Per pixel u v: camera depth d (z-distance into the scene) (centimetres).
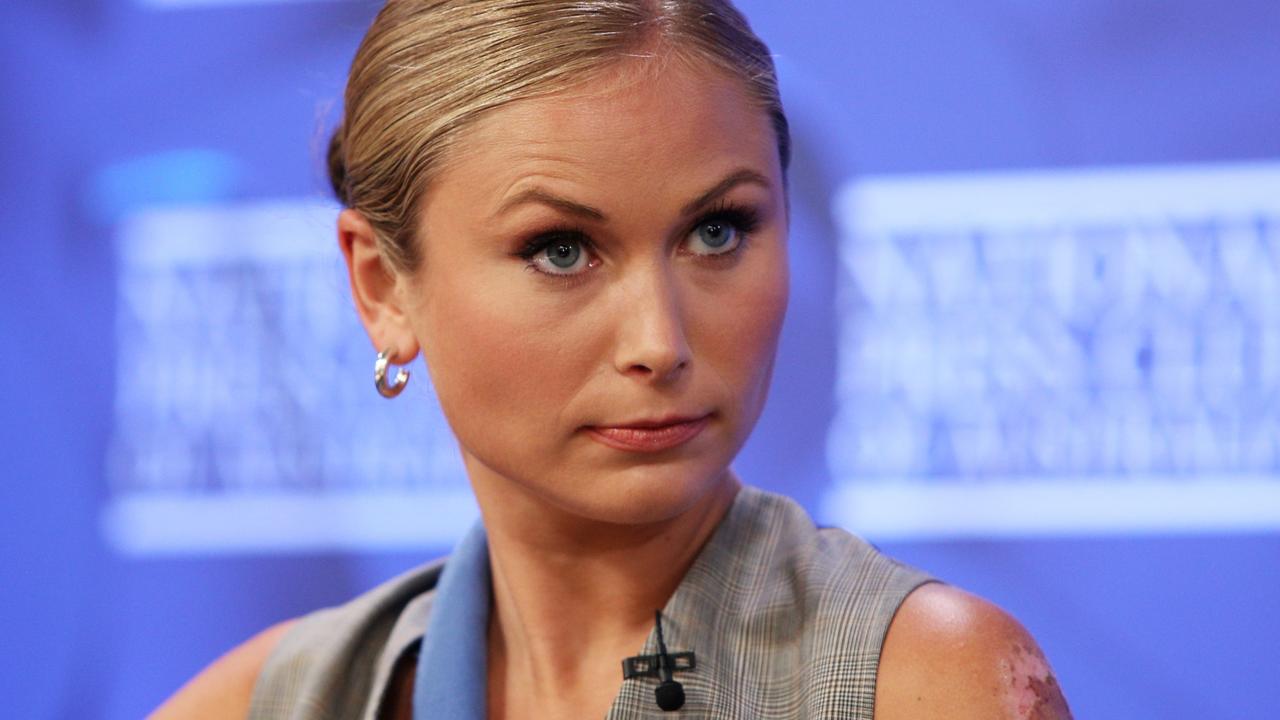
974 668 270
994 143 727
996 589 715
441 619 325
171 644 788
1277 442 700
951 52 732
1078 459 713
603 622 305
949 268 726
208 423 790
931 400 723
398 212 294
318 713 333
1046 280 720
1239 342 704
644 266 271
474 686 315
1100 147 719
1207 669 699
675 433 273
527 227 270
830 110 737
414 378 334
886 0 737
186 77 806
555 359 272
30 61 816
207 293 796
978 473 720
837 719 271
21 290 809
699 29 275
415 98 287
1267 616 696
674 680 286
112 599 792
